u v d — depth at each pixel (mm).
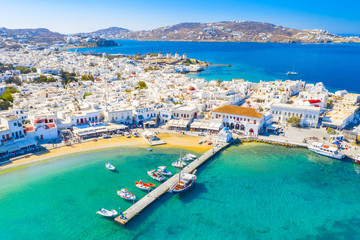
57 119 140125
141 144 123688
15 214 76062
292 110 147875
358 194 88500
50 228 71188
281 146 124000
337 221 76312
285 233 71438
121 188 88500
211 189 90312
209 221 75375
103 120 146000
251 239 69312
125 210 77562
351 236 70812
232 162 109062
